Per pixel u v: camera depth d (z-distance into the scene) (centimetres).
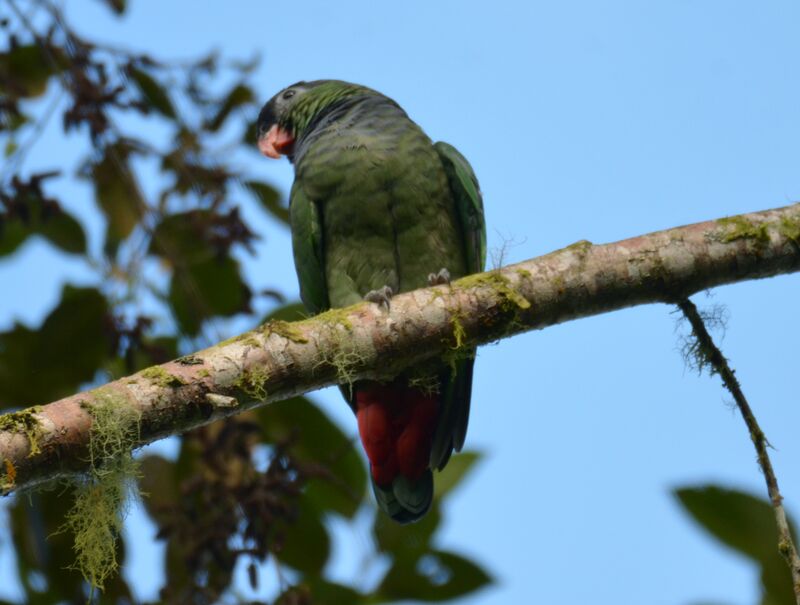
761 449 766
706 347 799
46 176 1052
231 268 1085
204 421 730
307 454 1027
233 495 929
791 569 704
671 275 794
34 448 671
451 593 970
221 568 919
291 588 913
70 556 994
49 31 1084
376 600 973
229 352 740
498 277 796
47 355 1066
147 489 1004
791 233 801
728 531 852
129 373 1026
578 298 795
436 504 1023
